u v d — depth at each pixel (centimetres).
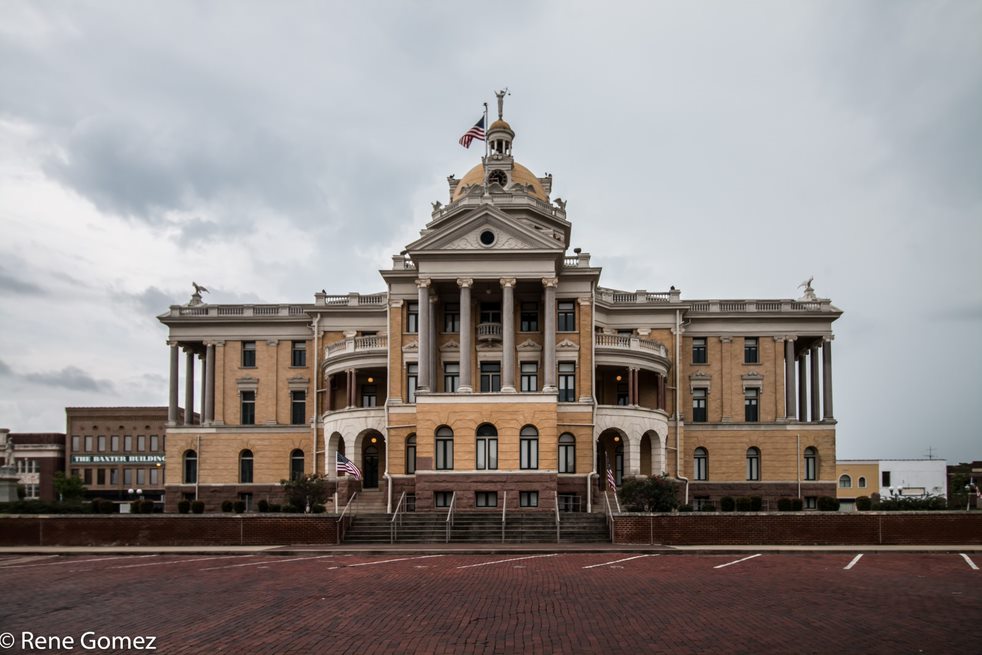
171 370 8281
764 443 7888
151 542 5078
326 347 7769
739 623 2338
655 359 7269
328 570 3703
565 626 2300
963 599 2781
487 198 6725
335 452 7294
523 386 6794
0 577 3500
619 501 6156
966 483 12825
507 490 6094
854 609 2570
